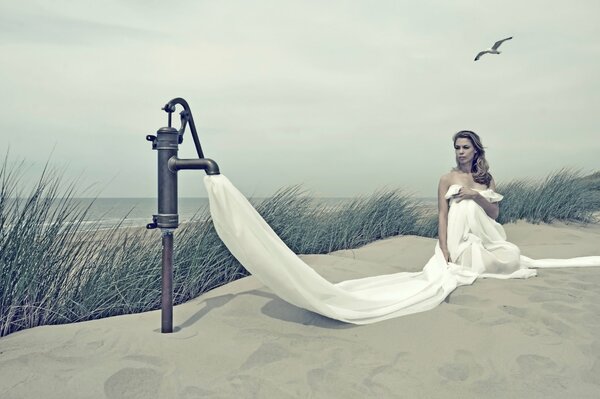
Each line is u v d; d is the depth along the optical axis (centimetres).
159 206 254
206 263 401
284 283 270
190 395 191
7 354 222
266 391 197
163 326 257
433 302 317
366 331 270
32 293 293
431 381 209
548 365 224
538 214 862
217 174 257
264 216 506
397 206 754
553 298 325
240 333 262
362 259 526
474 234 413
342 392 198
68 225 327
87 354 225
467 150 425
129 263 353
